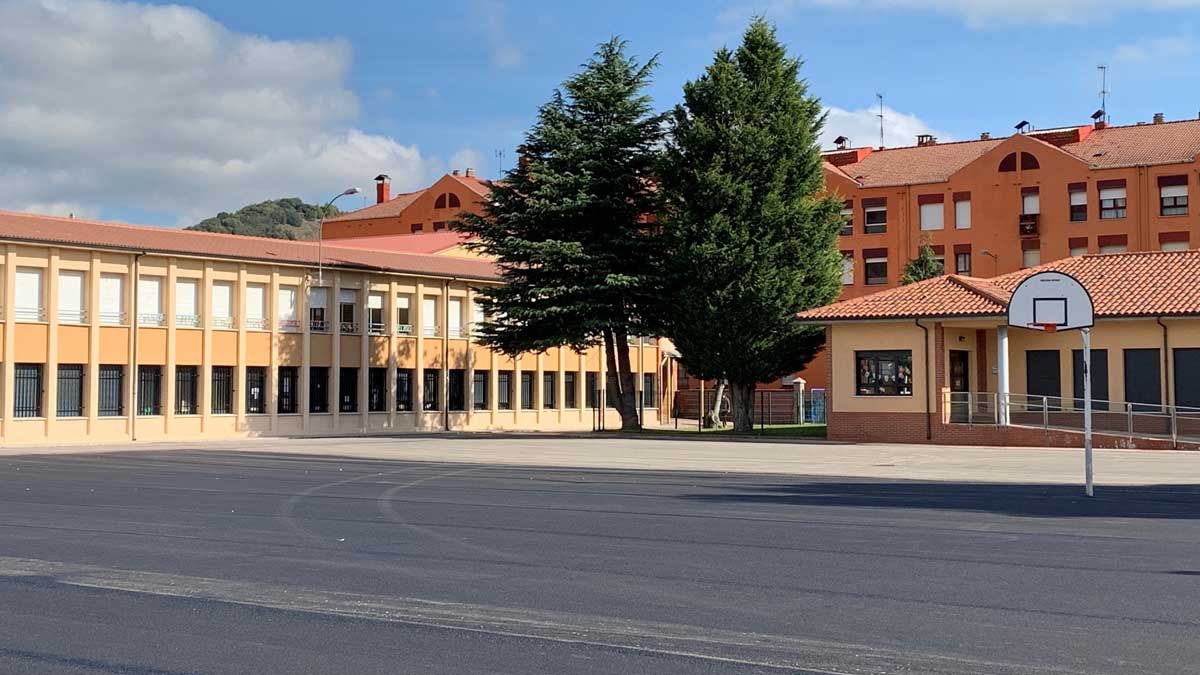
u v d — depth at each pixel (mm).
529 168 54469
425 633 9883
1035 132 75125
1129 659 8992
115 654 9133
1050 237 70625
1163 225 67438
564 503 21188
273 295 56031
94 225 52938
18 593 11734
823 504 21156
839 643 9508
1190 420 40875
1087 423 23500
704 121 51500
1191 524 17875
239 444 47188
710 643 9500
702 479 27953
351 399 59375
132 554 14406
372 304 60469
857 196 76062
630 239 53625
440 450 41000
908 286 46844
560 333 52906
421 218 97938
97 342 49938
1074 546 15258
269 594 11672
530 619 10453
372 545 15258
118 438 50375
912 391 44344
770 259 50438
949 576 12789
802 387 68125
